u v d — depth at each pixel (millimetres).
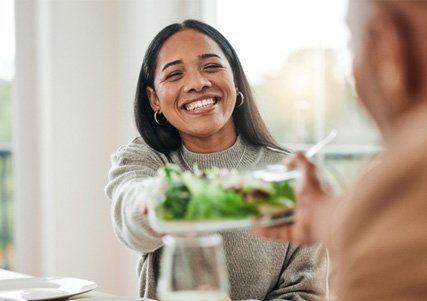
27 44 3477
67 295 1437
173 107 1711
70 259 3451
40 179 3488
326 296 1754
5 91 3631
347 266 582
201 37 1729
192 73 1693
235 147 1828
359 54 600
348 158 3334
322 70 3328
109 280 3500
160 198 989
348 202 602
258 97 3262
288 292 1718
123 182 1590
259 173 1122
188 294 904
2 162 4090
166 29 1753
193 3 3248
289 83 3350
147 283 1686
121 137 3451
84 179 3475
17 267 3520
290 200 1079
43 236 3480
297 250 1742
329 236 641
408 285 540
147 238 1302
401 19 571
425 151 552
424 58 562
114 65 3473
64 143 3441
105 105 3480
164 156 1798
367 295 558
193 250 911
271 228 1127
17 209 3504
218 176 1083
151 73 1757
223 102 1723
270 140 1883
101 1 3471
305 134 3391
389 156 580
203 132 1708
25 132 3482
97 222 3496
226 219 1008
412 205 549
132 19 3412
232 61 1793
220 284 918
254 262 1718
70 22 3438
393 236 549
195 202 988
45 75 3436
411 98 575
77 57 3455
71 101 3447
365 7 593
